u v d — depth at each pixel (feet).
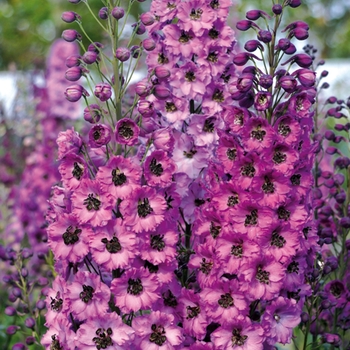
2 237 6.78
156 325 4.11
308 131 4.13
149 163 4.02
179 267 4.47
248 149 4.00
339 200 4.96
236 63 4.21
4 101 8.45
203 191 4.54
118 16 4.06
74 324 4.13
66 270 4.10
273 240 4.05
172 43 4.49
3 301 6.27
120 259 3.97
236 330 4.13
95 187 3.97
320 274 4.82
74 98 4.12
